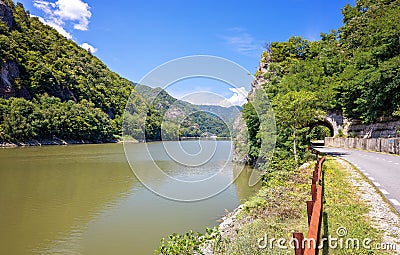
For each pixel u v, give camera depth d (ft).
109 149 191.31
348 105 126.11
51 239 39.91
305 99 65.46
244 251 21.77
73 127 265.34
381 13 145.79
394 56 110.32
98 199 58.54
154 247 36.06
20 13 415.23
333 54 168.96
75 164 113.50
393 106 104.78
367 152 90.74
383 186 35.27
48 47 396.98
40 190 68.44
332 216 24.20
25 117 244.22
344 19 200.64
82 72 372.17
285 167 54.90
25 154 156.97
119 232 40.86
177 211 45.24
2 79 279.28
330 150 101.40
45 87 320.29
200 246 26.50
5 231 42.80
